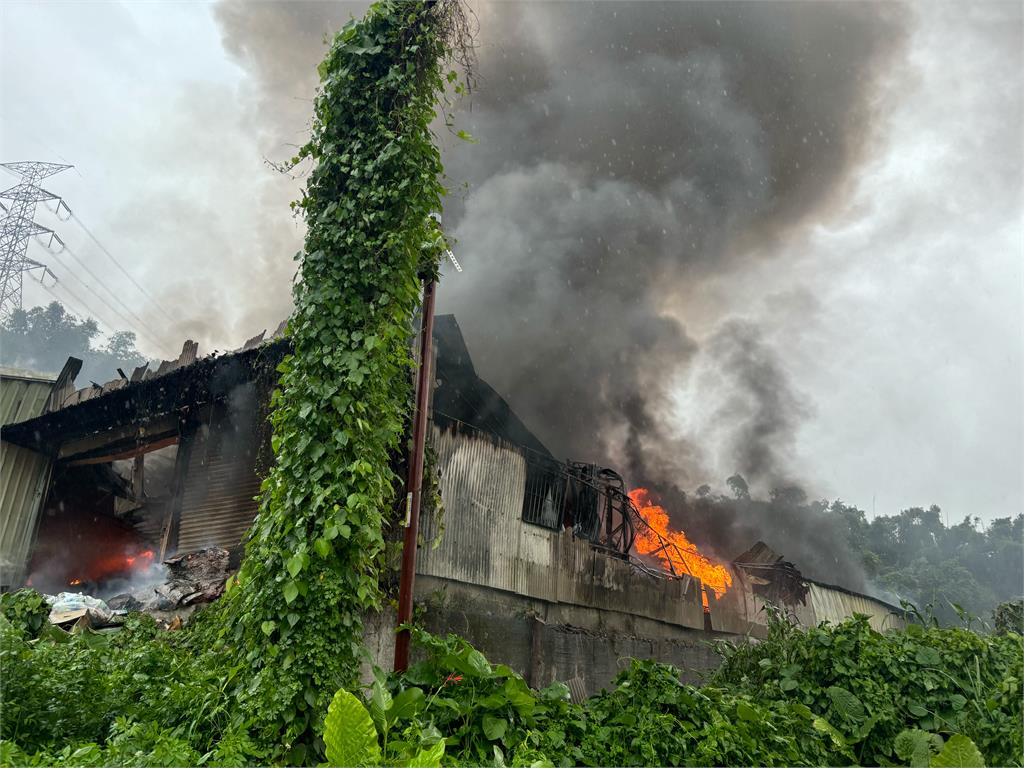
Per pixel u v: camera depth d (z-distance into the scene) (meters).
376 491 5.89
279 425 6.20
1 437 12.30
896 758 7.14
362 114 6.89
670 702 6.73
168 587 9.27
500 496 11.38
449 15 7.22
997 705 6.84
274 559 5.46
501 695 5.64
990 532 63.66
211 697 4.89
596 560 13.37
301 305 6.34
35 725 4.20
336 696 3.16
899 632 8.52
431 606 9.53
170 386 11.42
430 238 7.05
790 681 8.15
